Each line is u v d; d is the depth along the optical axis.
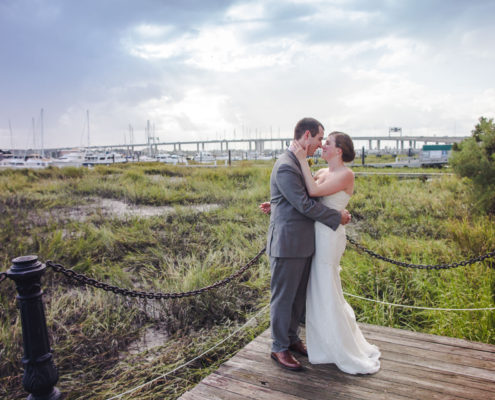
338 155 2.84
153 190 12.98
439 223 7.96
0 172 19.23
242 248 6.66
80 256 6.17
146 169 21.44
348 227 8.05
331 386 2.64
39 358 2.08
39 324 2.08
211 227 8.02
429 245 6.11
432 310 4.18
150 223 8.48
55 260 5.88
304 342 3.26
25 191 13.37
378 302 4.25
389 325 4.09
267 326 4.18
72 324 4.15
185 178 16.48
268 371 2.83
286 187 2.73
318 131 2.78
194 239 7.33
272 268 2.88
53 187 14.17
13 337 3.70
